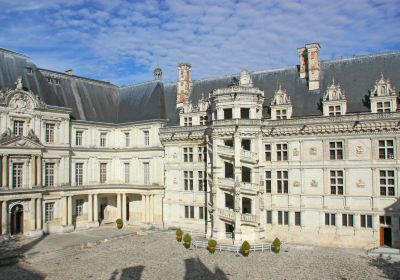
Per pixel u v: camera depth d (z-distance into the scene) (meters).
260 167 47.94
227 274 35.62
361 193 43.69
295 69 53.91
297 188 47.31
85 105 60.94
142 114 61.66
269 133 48.78
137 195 61.22
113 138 63.00
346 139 44.66
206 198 53.12
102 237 51.09
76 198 58.09
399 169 41.69
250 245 43.31
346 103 46.16
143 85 65.69
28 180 50.78
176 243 48.16
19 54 54.94
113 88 67.88
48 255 42.47
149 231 55.69
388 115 42.09
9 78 52.00
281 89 51.00
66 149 55.78
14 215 49.69
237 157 46.66
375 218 42.84
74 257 42.03
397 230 41.69
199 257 41.56
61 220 54.72
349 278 33.72
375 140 43.16
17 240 48.66
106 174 61.94
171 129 57.09
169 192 57.50
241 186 46.56
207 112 54.38
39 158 51.78
